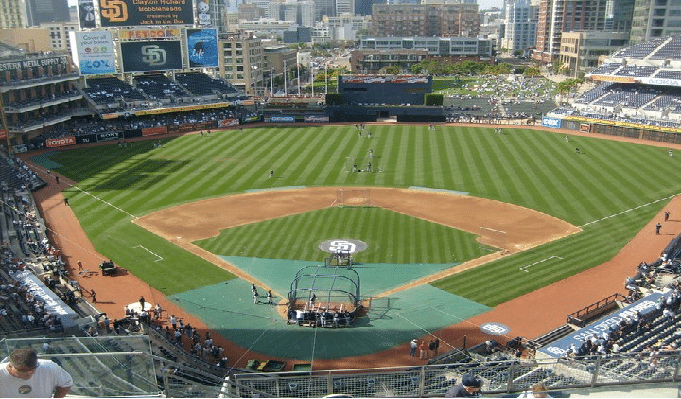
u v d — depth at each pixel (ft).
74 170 281.95
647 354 57.41
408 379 73.67
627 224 197.36
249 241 187.52
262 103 444.14
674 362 53.57
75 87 385.09
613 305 142.00
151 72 431.84
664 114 347.97
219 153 312.29
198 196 236.84
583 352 110.73
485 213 211.61
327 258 172.65
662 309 129.18
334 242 185.37
